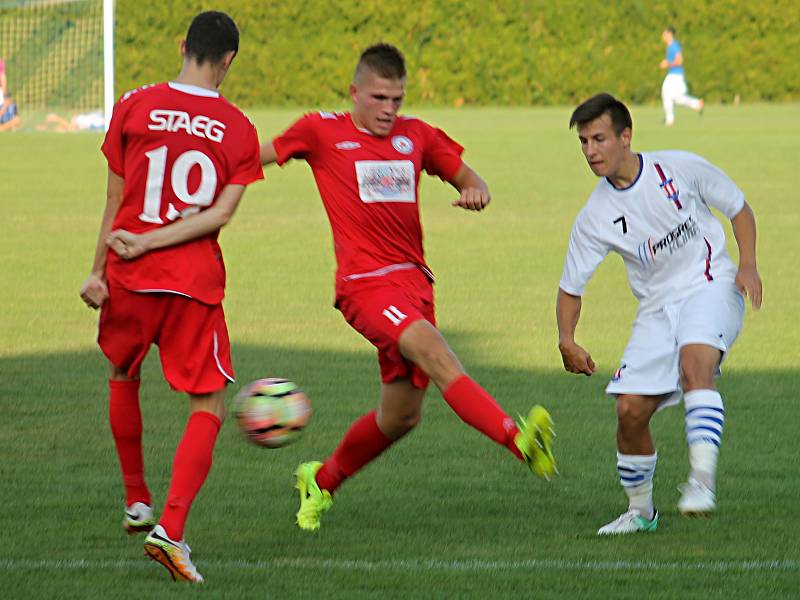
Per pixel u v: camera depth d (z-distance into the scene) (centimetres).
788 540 1866
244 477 2241
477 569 1723
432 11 13912
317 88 13862
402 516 2014
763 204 6122
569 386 2906
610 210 1956
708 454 1775
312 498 1958
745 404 2747
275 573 1709
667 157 1967
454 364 1839
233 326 3578
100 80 13300
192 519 1992
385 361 1938
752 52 14512
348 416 2644
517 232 5397
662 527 1942
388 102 1938
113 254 1806
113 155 1806
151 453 2380
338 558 1792
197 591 1630
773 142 9400
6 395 2816
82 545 1841
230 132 1806
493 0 14000
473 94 14175
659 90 14438
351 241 1953
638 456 1902
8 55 13112
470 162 8356
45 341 3391
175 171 1784
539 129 11138
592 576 1692
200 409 1792
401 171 1967
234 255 4794
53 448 2408
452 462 2338
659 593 1619
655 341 1936
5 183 7288
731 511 2027
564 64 14200
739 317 1950
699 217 1977
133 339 1827
